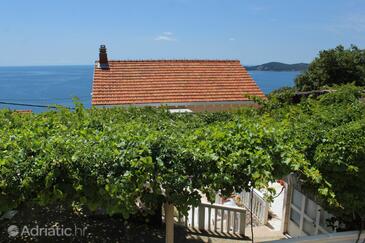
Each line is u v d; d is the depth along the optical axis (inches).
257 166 187.9
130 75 673.0
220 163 185.5
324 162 208.5
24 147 186.5
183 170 182.9
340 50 1119.6
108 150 181.2
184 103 631.8
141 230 344.2
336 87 354.0
